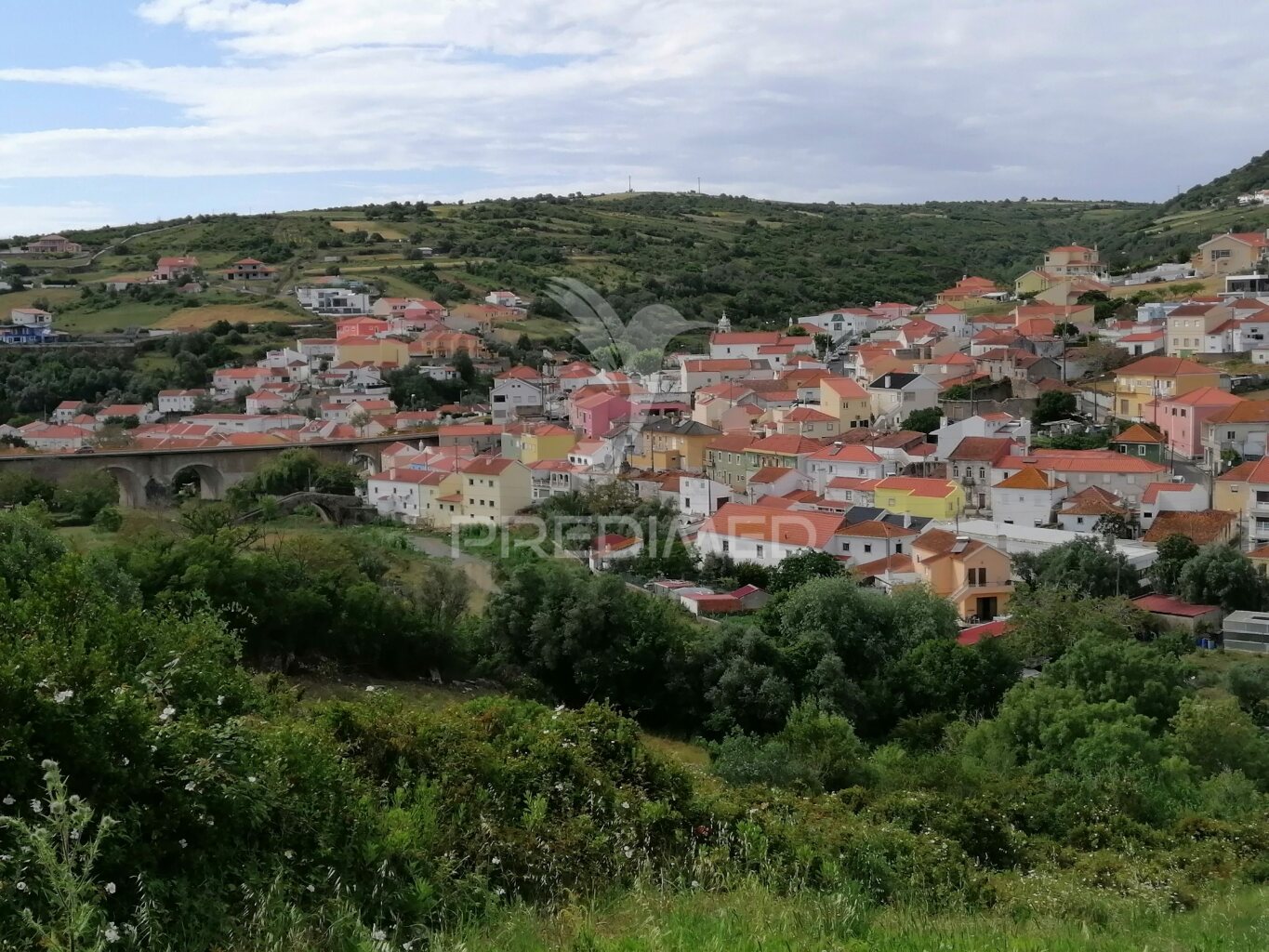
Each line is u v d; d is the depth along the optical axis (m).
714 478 101.00
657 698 55.62
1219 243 166.62
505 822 16.88
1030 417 110.81
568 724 21.23
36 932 9.99
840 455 95.81
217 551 53.38
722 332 144.88
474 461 98.31
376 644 56.19
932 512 84.44
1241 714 42.47
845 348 156.62
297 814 13.82
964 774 36.22
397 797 15.76
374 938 11.69
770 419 113.75
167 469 113.38
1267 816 32.06
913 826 27.50
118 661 16.17
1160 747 39.50
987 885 21.05
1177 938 15.23
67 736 11.94
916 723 49.88
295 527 97.38
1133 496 85.44
